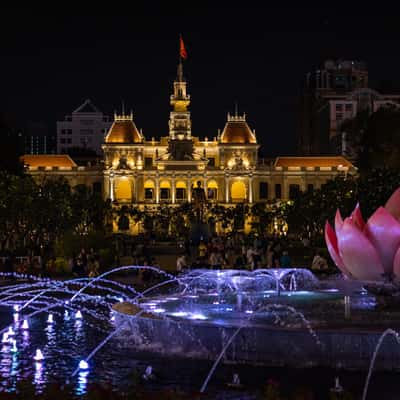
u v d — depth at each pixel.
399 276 31.69
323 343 27.17
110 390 19.70
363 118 172.88
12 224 103.62
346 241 32.12
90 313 42.06
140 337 32.00
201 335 29.22
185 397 19.53
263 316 32.78
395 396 23.31
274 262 67.94
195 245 109.19
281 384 24.78
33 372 26.75
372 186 102.31
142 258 75.31
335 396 21.52
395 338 26.59
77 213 138.88
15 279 62.84
